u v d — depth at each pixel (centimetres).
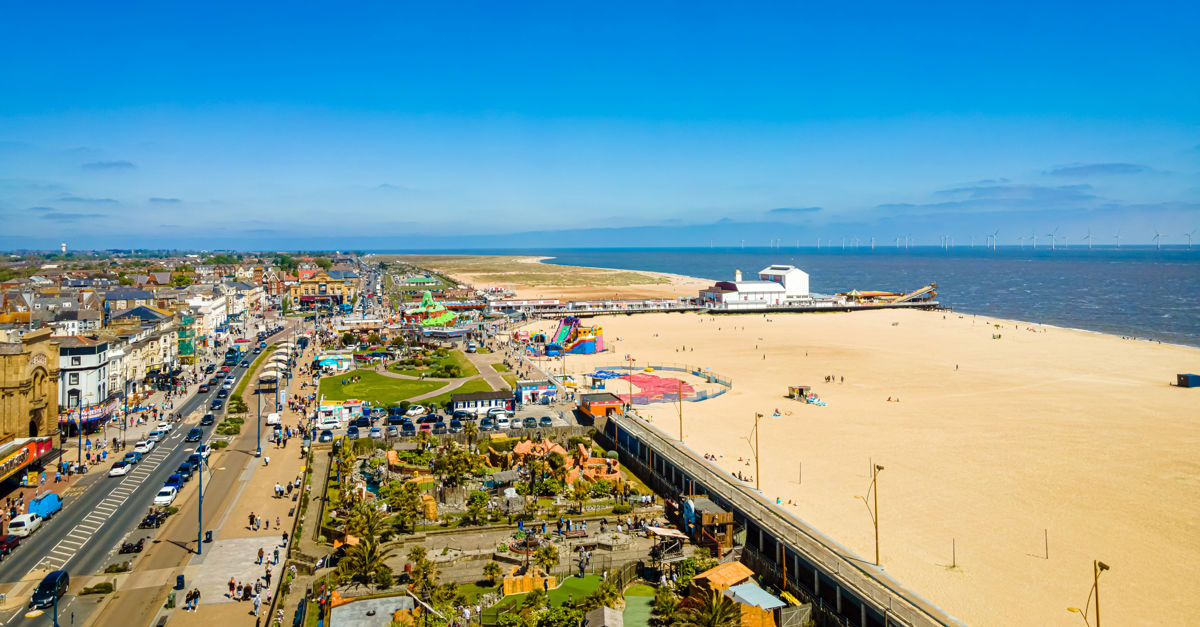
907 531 9688
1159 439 13912
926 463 12644
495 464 13212
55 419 14275
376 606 7425
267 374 19675
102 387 16250
